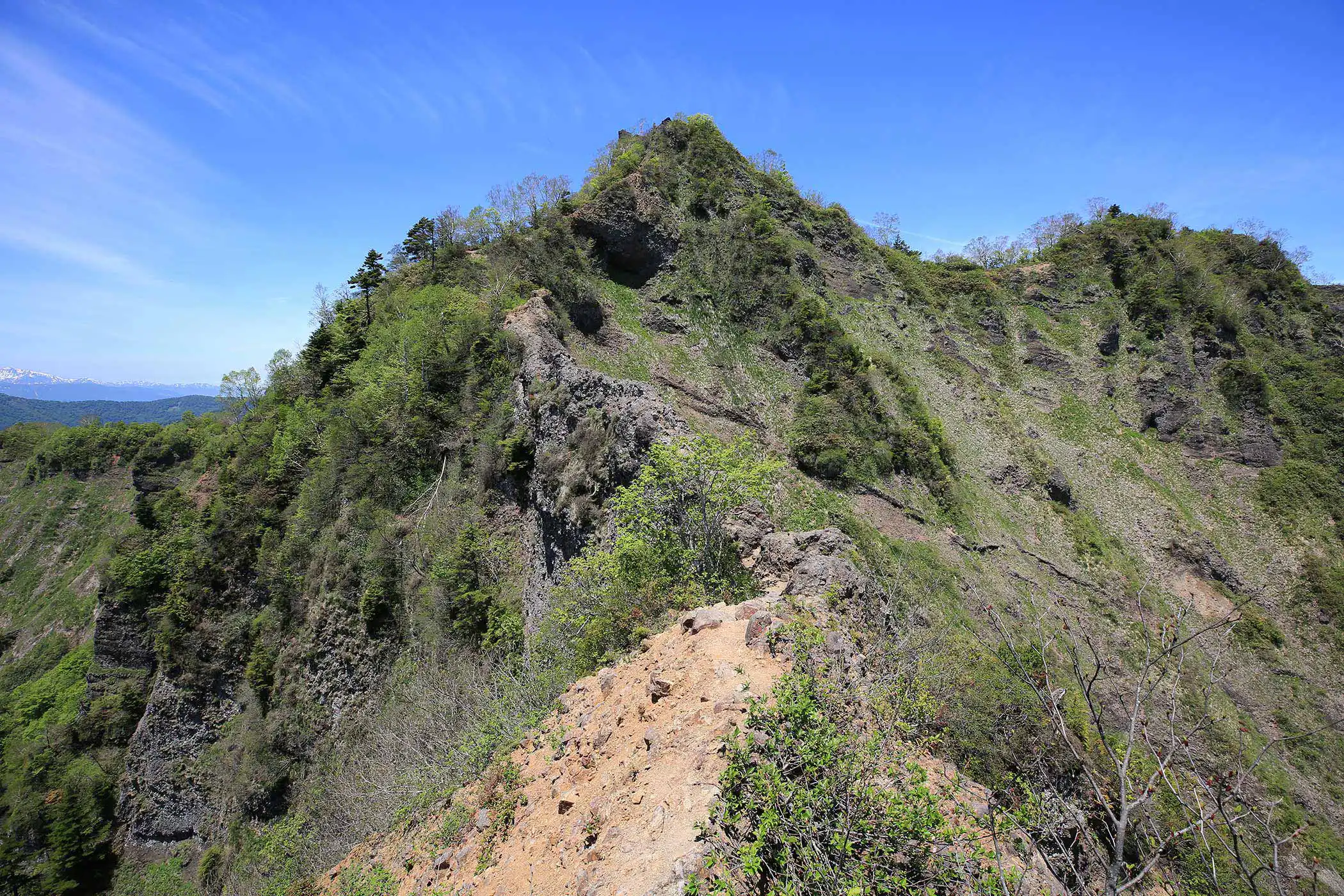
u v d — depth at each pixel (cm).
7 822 3700
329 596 3167
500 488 3188
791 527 2711
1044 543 4506
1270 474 5472
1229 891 569
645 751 917
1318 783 3447
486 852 1045
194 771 3503
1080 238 6938
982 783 1012
